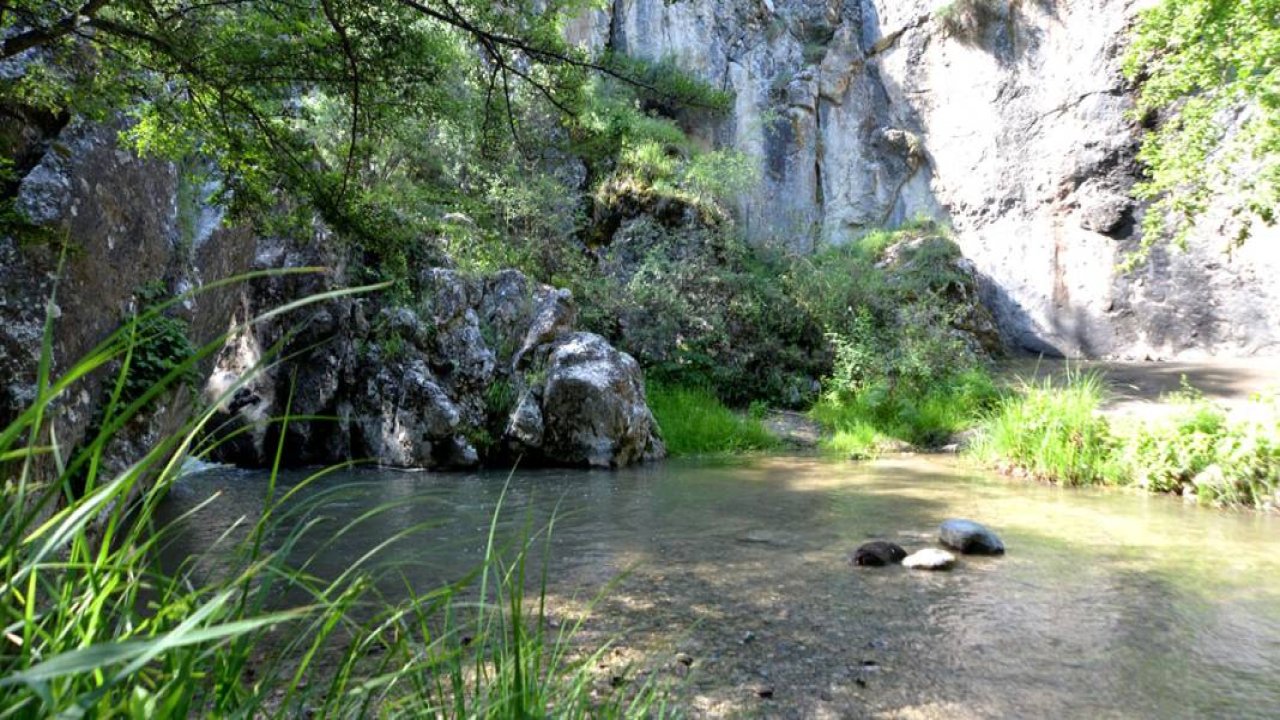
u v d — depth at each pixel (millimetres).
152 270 7016
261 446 10977
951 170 20953
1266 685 3371
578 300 14672
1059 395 10195
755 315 15672
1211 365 16250
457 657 1574
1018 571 5246
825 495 8234
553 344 11547
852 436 12406
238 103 5148
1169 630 4082
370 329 11375
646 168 16938
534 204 13961
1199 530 6527
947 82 20969
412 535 6270
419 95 5504
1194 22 8812
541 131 10172
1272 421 7922
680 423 12562
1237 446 7895
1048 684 3387
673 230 16359
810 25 21969
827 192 21578
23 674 511
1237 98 8773
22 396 4977
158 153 5707
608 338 14766
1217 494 7680
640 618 4219
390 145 9188
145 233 6902
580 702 2068
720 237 16797
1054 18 19234
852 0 22031
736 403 15219
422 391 10617
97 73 5367
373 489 8773
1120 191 18344
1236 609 4430
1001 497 8086
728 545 5988
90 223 5984
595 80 16516
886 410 13203
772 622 4176
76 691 798
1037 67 19531
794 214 20516
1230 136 13086
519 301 11922
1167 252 17984
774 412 14695
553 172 15797
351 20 4812
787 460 11148
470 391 11117
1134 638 3961
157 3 4812
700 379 14695
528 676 1698
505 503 7789
